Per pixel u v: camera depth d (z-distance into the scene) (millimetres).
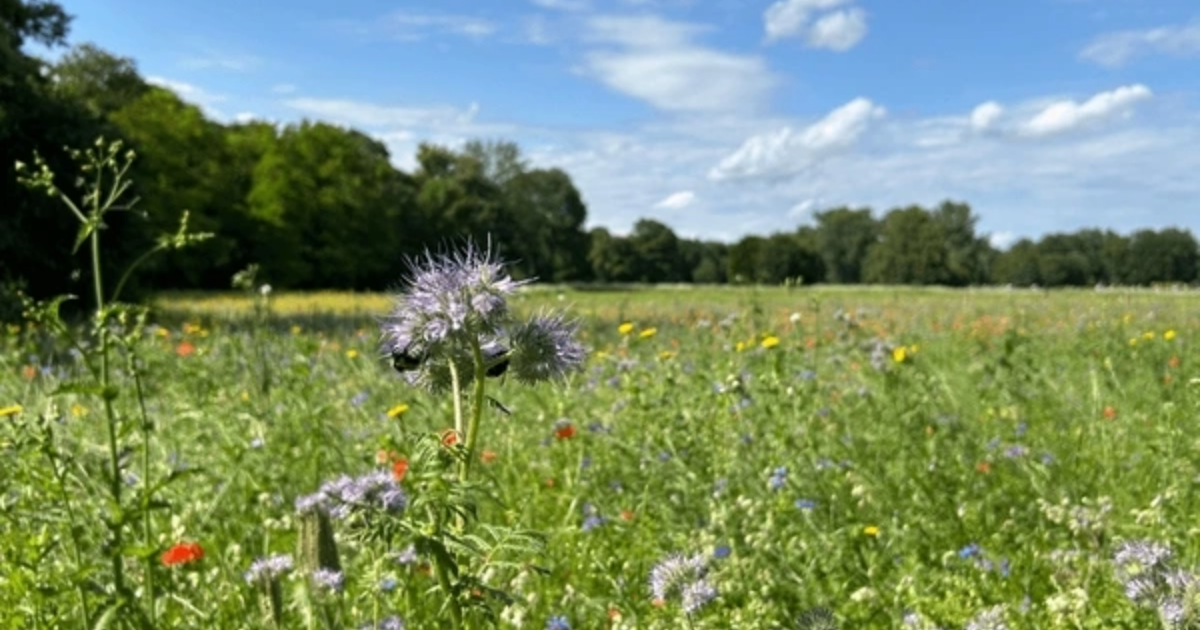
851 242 125625
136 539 4957
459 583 3000
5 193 31875
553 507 6926
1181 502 6121
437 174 120625
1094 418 8586
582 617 5105
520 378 3254
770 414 7727
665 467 6918
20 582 4008
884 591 5297
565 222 121875
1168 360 11531
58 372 9453
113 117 61062
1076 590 4699
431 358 3232
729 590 5156
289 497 6418
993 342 13688
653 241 125812
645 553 5930
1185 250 76250
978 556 5645
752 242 92500
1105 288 22375
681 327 17891
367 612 4625
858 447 7609
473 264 3191
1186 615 3557
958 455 7625
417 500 2988
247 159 75750
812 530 5914
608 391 9383
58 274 33062
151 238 34844
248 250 69812
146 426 4340
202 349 10766
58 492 4234
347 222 77062
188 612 4758
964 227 111812
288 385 8234
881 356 9508
